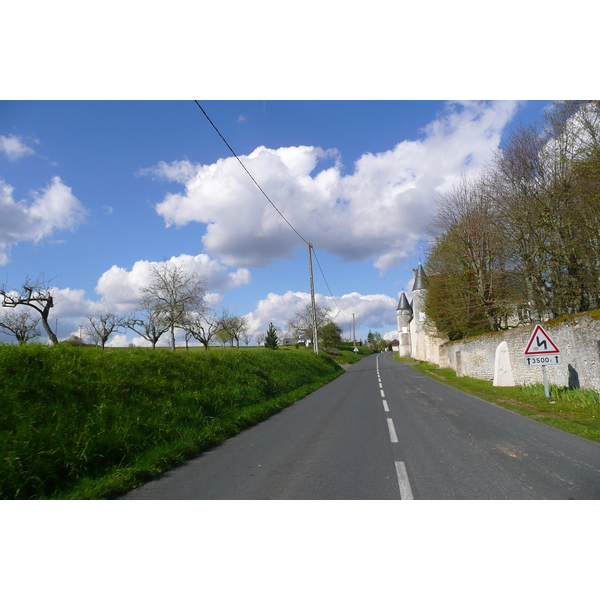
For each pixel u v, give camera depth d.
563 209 18.67
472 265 26.72
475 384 18.09
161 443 7.12
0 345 7.29
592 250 18.19
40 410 6.09
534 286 22.14
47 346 8.13
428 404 12.33
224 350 16.73
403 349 79.56
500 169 22.44
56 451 5.45
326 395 16.34
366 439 7.72
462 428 8.45
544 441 7.05
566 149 17.95
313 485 5.18
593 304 19.42
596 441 7.00
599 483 4.89
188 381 10.52
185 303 38.59
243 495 4.96
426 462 5.96
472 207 27.05
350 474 5.56
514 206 21.27
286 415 11.41
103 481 5.30
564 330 12.62
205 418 9.05
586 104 16.06
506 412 10.40
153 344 39.06
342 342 111.75
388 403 12.92
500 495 4.62
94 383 7.57
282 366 19.73
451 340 30.59
